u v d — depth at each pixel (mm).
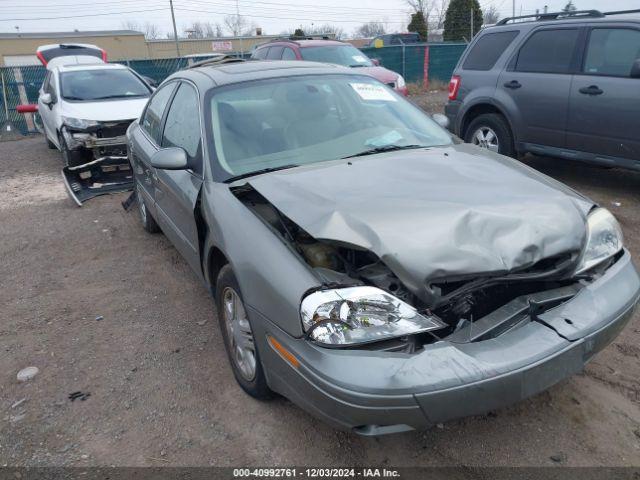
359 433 2217
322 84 3914
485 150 3619
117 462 2609
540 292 2490
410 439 2658
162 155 3383
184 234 3738
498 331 2322
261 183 2943
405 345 2203
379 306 2205
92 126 7781
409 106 4125
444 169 3023
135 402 3039
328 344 2174
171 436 2760
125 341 3691
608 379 3014
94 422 2900
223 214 2922
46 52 14820
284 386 2443
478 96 7098
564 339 2311
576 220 2543
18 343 3748
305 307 2248
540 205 2555
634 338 3377
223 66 4203
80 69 9703
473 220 2379
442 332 2346
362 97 3939
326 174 2994
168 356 3477
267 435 2725
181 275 4738
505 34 6926
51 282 4754
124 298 4348
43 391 3191
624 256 2848
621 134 5637
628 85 5504
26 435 2828
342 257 2541
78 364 3451
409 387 2061
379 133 3641
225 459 2594
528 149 6652
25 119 15312
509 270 2248
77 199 6934
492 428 2705
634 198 5938
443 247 2248
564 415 2766
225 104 3588
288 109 3650
